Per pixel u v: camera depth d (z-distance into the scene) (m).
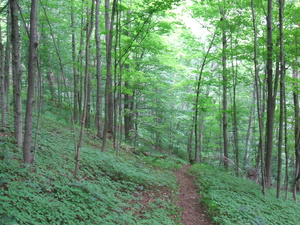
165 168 11.33
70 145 8.10
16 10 5.74
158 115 16.67
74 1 11.05
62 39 12.23
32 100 5.15
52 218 3.69
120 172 7.42
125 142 15.84
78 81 15.70
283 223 6.21
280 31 8.04
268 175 10.09
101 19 12.80
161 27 10.38
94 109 19.52
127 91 10.12
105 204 5.00
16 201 3.73
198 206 6.96
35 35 4.98
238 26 10.38
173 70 16.48
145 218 5.32
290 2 9.44
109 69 9.11
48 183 4.77
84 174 6.29
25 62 11.91
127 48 9.12
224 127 12.94
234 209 6.27
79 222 3.98
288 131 13.20
